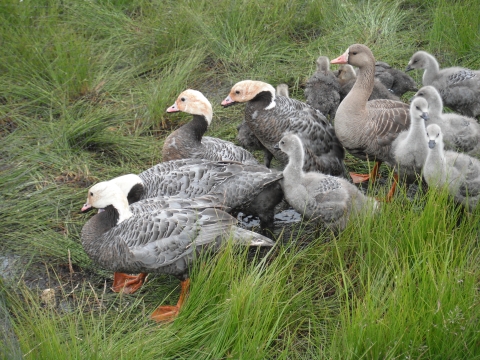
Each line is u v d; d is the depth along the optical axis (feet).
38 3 53.67
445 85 44.42
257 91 38.93
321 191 33.58
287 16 54.90
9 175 38.37
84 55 48.42
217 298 29.04
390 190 37.93
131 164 41.29
